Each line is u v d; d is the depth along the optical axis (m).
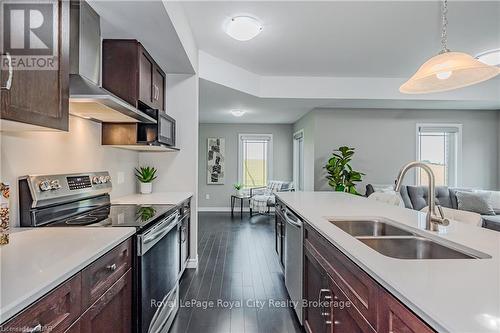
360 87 4.85
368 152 5.75
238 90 4.29
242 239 4.70
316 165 5.70
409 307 0.76
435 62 1.97
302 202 2.62
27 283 0.84
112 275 1.32
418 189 4.92
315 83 4.79
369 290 0.99
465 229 1.51
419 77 2.06
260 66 4.25
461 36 3.25
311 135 5.89
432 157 5.96
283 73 4.60
